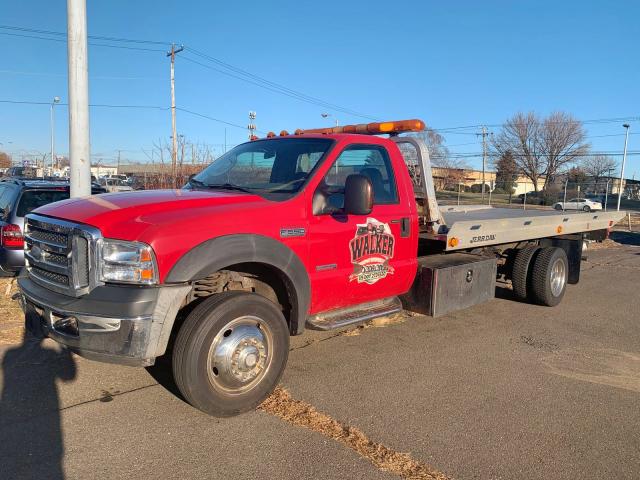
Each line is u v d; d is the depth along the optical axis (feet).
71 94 22.24
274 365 13.43
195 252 11.82
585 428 13.05
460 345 19.22
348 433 12.35
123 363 11.34
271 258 13.19
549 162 216.95
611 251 52.47
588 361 18.02
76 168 22.48
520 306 25.76
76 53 22.03
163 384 14.76
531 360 17.90
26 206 24.32
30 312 13.08
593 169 236.43
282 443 11.80
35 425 12.35
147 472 10.59
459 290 19.79
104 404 13.50
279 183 15.08
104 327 11.16
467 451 11.75
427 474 10.77
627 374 16.90
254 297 12.91
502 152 224.74
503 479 10.72
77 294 11.63
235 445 11.66
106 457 11.07
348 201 13.65
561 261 25.55
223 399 12.55
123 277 11.39
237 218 12.77
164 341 11.45
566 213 28.50
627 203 182.39
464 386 15.43
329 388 14.94
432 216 19.66
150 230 11.45
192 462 10.96
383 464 11.08
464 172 222.89
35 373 15.33
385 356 17.78
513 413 13.75
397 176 17.42
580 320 23.48
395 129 19.06
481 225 20.57
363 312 16.55
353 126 20.04
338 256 15.16
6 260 23.85
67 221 12.19
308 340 19.30
